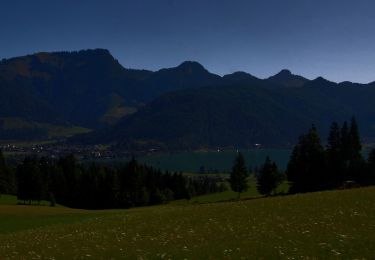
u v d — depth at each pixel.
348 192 47.97
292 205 42.53
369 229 27.86
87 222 50.72
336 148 106.44
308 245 25.12
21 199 126.38
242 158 123.50
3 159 144.00
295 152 109.62
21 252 31.75
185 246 27.77
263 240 27.59
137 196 136.50
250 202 51.69
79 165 169.75
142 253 27.05
